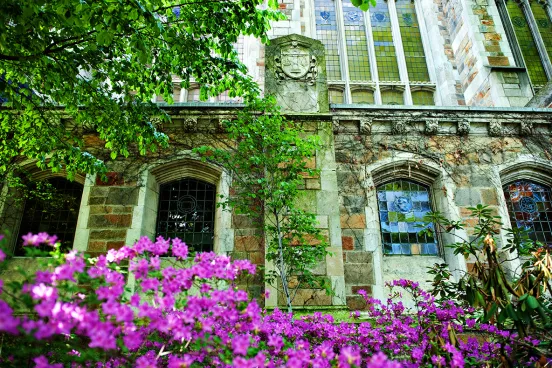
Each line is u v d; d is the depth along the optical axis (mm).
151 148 6508
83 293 2723
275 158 6168
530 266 4340
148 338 3055
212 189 7762
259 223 6574
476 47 11914
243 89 6602
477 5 12523
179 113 7719
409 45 13688
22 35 4711
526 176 8086
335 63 13297
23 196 7020
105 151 7496
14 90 5699
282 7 12750
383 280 7035
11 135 7129
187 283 2771
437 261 7340
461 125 8031
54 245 2547
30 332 2174
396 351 4262
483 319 3855
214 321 2857
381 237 7539
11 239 7051
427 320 4535
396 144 7945
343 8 14055
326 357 2727
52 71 5488
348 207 7414
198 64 6164
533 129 8156
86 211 7043
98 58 5516
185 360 2613
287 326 4145
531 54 13867
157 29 4684
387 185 7988
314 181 6980
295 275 6223
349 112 8039
